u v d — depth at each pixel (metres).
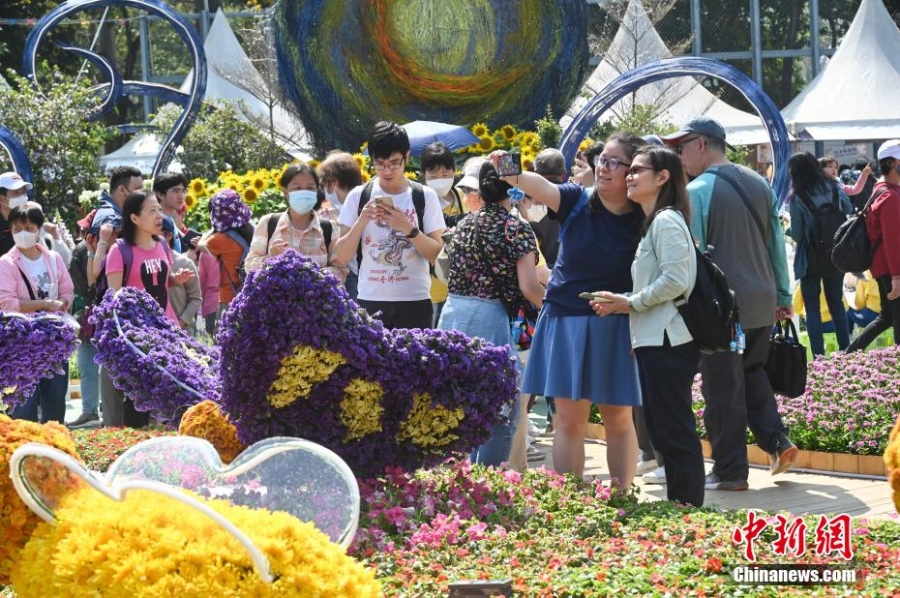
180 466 4.98
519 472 7.89
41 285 11.05
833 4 41.19
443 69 23.56
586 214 7.59
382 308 8.55
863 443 9.51
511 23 23.36
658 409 7.21
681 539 6.22
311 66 23.28
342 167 10.77
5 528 4.37
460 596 5.15
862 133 29.16
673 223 7.06
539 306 7.91
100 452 8.91
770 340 9.14
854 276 17.25
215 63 30.64
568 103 23.83
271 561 3.87
